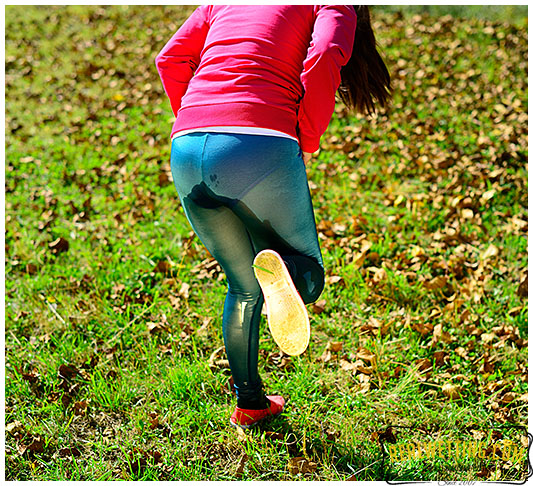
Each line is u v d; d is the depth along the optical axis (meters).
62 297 3.81
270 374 3.18
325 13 2.29
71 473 2.68
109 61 7.76
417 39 8.16
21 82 7.18
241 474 2.62
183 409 2.99
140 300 3.79
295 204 2.34
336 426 2.86
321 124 2.33
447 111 6.24
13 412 3.01
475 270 4.01
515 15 9.06
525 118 5.96
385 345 3.36
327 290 3.79
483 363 3.19
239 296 2.58
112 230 4.56
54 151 5.71
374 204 4.79
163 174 5.16
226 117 2.21
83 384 3.19
